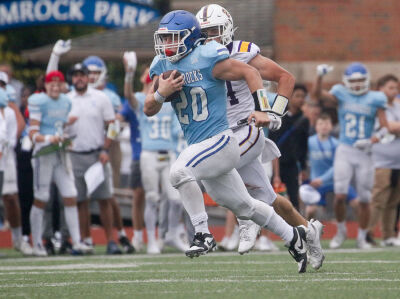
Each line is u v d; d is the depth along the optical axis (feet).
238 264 96.84
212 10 81.25
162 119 125.90
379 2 195.42
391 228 138.92
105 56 227.81
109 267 94.53
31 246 136.77
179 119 74.02
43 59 226.79
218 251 127.03
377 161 136.87
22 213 131.75
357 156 132.16
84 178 123.24
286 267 91.09
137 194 131.34
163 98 72.08
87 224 126.00
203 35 77.61
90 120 123.24
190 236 131.85
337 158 133.08
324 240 157.48
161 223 134.72
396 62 194.90
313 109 160.35
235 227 128.06
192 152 71.92
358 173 132.26
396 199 138.10
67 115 120.78
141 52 229.25
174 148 127.03
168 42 71.82
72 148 122.72
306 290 66.33
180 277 80.33
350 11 195.62
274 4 197.06
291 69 196.24
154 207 125.29
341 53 195.52
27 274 85.15
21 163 131.13
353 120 132.67
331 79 195.83
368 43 195.52
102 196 123.24
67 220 120.47
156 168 125.18
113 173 157.38
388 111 138.82
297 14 196.24
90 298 63.41
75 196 120.16
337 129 161.68
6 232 165.17
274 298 61.62
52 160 118.93
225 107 73.00
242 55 79.77
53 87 119.24
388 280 73.97
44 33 276.62
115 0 251.80
